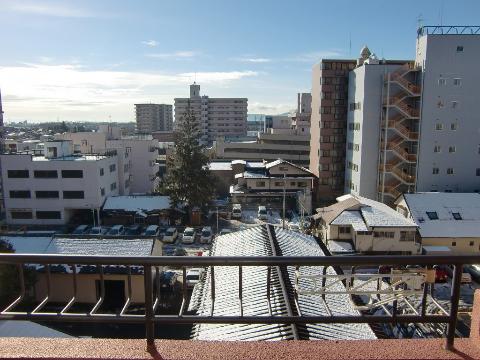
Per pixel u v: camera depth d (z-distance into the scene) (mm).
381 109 30125
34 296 16078
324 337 8344
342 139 35312
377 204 26000
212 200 35125
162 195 35188
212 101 90688
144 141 43438
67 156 34531
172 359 2293
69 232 29281
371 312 10641
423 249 22453
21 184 31297
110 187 34500
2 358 2311
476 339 2377
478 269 19344
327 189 35969
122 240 18766
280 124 79062
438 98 28750
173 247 25312
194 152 32188
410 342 2465
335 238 23469
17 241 18875
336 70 34438
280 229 16953
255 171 39656
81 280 16016
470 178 29641
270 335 8172
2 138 44625
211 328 9234
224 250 15500
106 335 13828
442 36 28141
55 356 2320
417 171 29516
